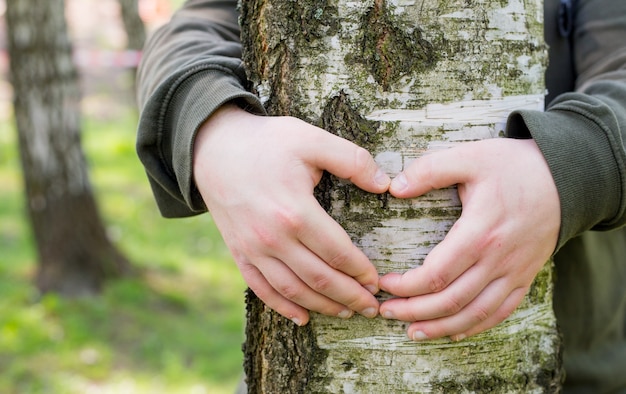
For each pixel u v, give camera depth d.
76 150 3.31
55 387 2.52
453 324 0.82
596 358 1.02
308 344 0.86
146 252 4.06
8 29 3.16
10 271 3.55
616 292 1.01
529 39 0.86
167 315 3.22
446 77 0.83
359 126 0.83
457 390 0.85
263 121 0.83
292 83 0.85
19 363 2.66
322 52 0.84
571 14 0.98
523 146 0.81
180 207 0.94
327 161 0.81
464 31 0.83
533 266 0.81
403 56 0.83
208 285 3.67
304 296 0.82
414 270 0.82
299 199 0.80
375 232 0.84
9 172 5.87
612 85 0.88
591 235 0.98
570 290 1.00
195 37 0.96
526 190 0.80
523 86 0.86
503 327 0.86
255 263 0.82
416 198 0.83
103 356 2.78
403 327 0.84
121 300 3.27
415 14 0.83
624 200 0.83
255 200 0.80
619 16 0.94
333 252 0.80
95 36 11.12
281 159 0.80
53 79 3.22
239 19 0.89
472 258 0.80
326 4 0.84
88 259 3.35
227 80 0.86
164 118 0.88
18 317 2.99
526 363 0.87
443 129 0.83
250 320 0.90
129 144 6.82
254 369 0.91
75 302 3.17
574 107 0.83
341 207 0.84
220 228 0.84
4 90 7.99
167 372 2.69
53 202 3.28
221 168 0.82
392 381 0.85
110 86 9.35
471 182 0.81
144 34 6.47
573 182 0.81
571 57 0.99
